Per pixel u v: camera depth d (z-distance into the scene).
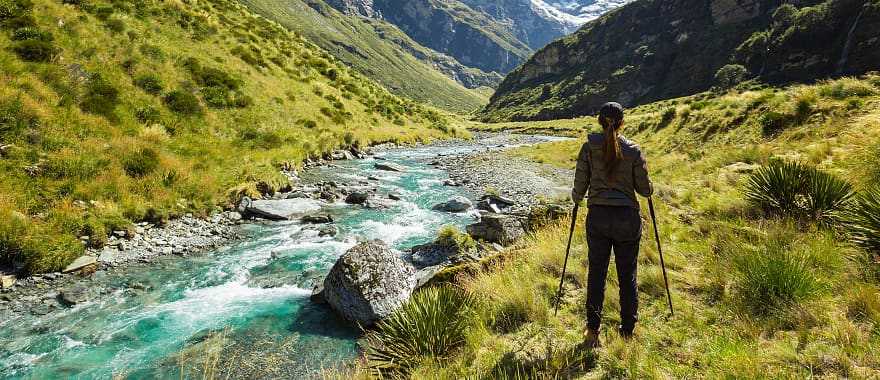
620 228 3.68
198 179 15.00
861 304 3.79
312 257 10.21
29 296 7.73
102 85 18.22
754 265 4.57
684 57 144.25
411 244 11.23
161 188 13.43
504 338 4.51
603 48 182.38
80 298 7.75
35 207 10.38
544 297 5.27
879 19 88.31
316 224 13.24
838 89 14.30
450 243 9.64
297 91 34.16
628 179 3.75
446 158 31.45
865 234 4.98
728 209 7.45
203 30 30.80
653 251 6.00
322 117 33.09
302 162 23.36
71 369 5.57
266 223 13.34
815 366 3.12
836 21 98.25
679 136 21.03
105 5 24.88
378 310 6.52
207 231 12.06
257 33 40.66
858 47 89.31
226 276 9.00
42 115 14.18
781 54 106.19
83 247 9.55
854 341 3.31
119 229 10.98
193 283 8.60
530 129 93.19
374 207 15.60
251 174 16.95
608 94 154.25
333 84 43.94
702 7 151.25
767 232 5.84
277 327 6.68
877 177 6.81
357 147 32.44
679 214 8.03
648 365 3.45
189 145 18.42
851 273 4.48
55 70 17.05
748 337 3.71
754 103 17.70
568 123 99.44
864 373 2.95
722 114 19.23
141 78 20.95
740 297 4.38
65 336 6.44
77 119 15.29
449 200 15.72
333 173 22.34
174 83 22.91
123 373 5.47
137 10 26.81
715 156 13.90
